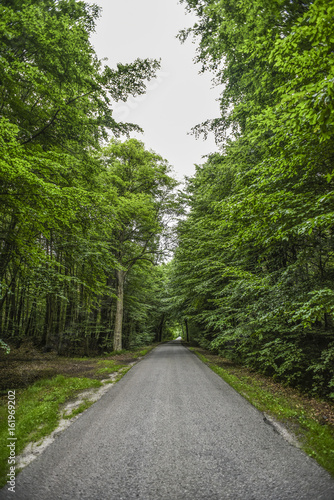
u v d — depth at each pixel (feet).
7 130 18.33
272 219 17.63
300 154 16.12
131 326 85.51
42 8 23.17
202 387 25.04
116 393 23.71
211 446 12.69
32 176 19.17
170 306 77.15
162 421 16.22
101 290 40.34
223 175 33.42
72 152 31.09
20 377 30.48
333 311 15.39
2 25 18.51
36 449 12.87
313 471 10.32
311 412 17.87
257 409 18.22
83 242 32.89
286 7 18.45
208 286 44.91
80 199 25.17
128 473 10.53
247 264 33.22
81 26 23.99
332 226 18.13
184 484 9.71
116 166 58.65
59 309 62.39
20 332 60.64
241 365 37.50
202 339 66.44
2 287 20.62
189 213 59.21
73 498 9.02
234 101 34.47
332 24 10.45
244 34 23.39
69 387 25.75
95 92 26.68
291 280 22.70
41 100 26.23
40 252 28.91
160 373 33.19
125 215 47.52
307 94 10.95
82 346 64.90
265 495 8.93
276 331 28.04
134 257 65.62
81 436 14.30
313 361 22.43
